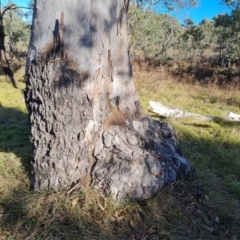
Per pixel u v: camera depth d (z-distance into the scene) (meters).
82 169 2.04
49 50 1.88
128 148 2.13
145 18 12.08
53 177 2.03
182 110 6.04
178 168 2.29
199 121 5.25
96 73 1.98
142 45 21.89
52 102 1.93
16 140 3.45
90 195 1.97
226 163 3.30
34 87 1.96
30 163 2.35
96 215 1.90
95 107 2.01
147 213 1.97
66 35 1.86
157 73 12.74
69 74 1.89
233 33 17.83
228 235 1.99
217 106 7.77
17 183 2.19
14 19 26.33
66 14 1.84
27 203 1.94
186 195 2.21
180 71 18.17
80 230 1.79
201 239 1.90
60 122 1.95
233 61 20.97
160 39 24.77
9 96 6.78
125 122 2.22
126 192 2.02
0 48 9.19
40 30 1.88
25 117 4.81
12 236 1.73
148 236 1.83
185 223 1.97
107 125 2.14
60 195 1.98
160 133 2.43
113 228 1.85
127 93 2.31
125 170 2.05
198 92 10.10
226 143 4.07
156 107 5.89
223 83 11.90
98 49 1.97
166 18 20.23
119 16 2.15
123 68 2.24
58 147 1.99
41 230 1.77
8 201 1.99
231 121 5.32
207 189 2.36
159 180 2.13
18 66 15.70
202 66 20.59
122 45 2.22
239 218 2.14
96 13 1.93
